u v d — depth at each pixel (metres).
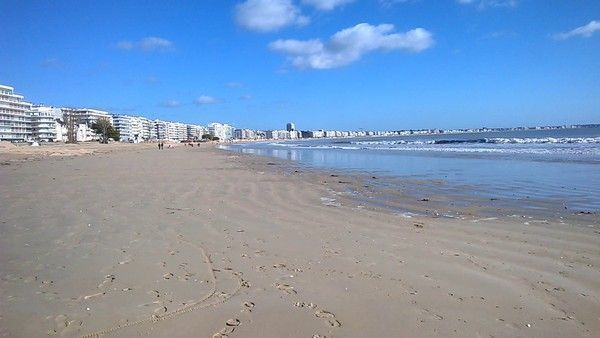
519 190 12.77
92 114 163.00
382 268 5.56
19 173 20.50
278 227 8.09
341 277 5.23
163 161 32.75
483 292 4.70
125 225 8.19
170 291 4.73
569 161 22.09
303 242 6.93
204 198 11.89
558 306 4.31
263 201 11.38
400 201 11.37
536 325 3.92
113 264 5.69
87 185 15.16
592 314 4.11
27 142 93.38
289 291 4.77
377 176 18.20
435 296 4.60
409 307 4.32
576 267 5.46
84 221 8.53
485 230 7.65
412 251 6.34
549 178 15.34
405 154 34.66
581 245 6.48
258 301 4.48
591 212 9.18
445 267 5.56
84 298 4.50
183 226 8.13
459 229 7.77
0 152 43.06
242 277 5.22
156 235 7.38
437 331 3.82
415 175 18.05
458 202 11.02
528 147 39.34
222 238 7.20
